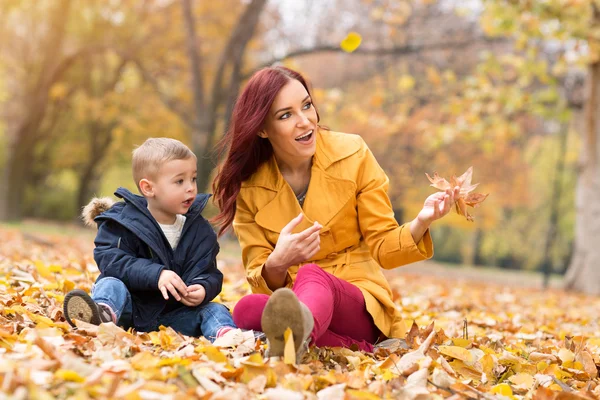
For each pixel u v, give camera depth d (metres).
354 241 3.71
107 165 35.41
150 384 2.39
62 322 3.46
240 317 3.21
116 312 3.47
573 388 3.15
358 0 24.58
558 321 6.70
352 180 3.62
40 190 39.31
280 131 3.49
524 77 15.32
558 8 12.69
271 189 3.71
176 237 3.76
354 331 3.45
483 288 12.37
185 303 3.60
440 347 3.30
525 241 44.09
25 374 2.26
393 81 28.03
